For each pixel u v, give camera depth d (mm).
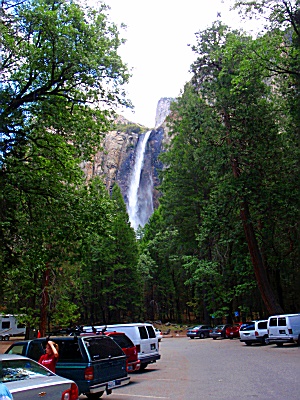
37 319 24812
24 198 15461
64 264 25375
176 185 43281
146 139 121812
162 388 10281
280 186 26344
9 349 9789
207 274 36656
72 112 16234
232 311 43688
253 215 28688
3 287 17500
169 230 46438
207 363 15547
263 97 30438
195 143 42625
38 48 13758
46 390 5340
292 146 27797
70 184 17062
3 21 13273
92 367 8227
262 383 9828
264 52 22281
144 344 14453
